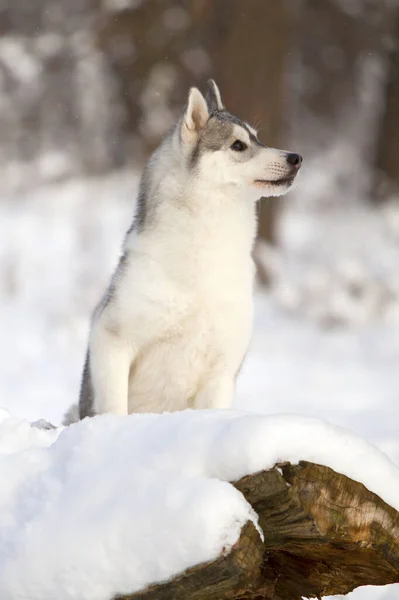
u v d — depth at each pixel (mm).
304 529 6906
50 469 7355
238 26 38625
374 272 36938
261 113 38781
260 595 7375
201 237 11250
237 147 11594
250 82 38688
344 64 67062
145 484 6730
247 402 22109
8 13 68125
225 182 11461
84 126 61312
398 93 51344
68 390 23953
